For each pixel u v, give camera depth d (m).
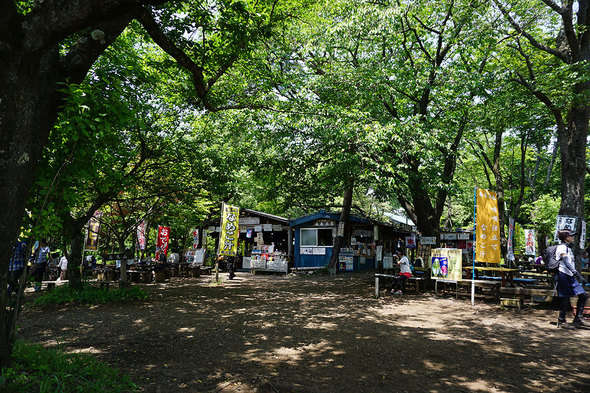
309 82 11.33
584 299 6.57
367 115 10.12
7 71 2.73
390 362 4.61
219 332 6.04
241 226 21.33
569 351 5.17
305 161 13.02
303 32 12.03
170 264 16.80
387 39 11.75
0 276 2.90
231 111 12.23
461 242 17.58
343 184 12.75
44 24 2.83
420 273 12.91
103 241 16.45
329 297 10.24
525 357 4.88
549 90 8.88
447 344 5.45
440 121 12.64
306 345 5.30
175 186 11.17
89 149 3.91
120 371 4.04
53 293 9.09
